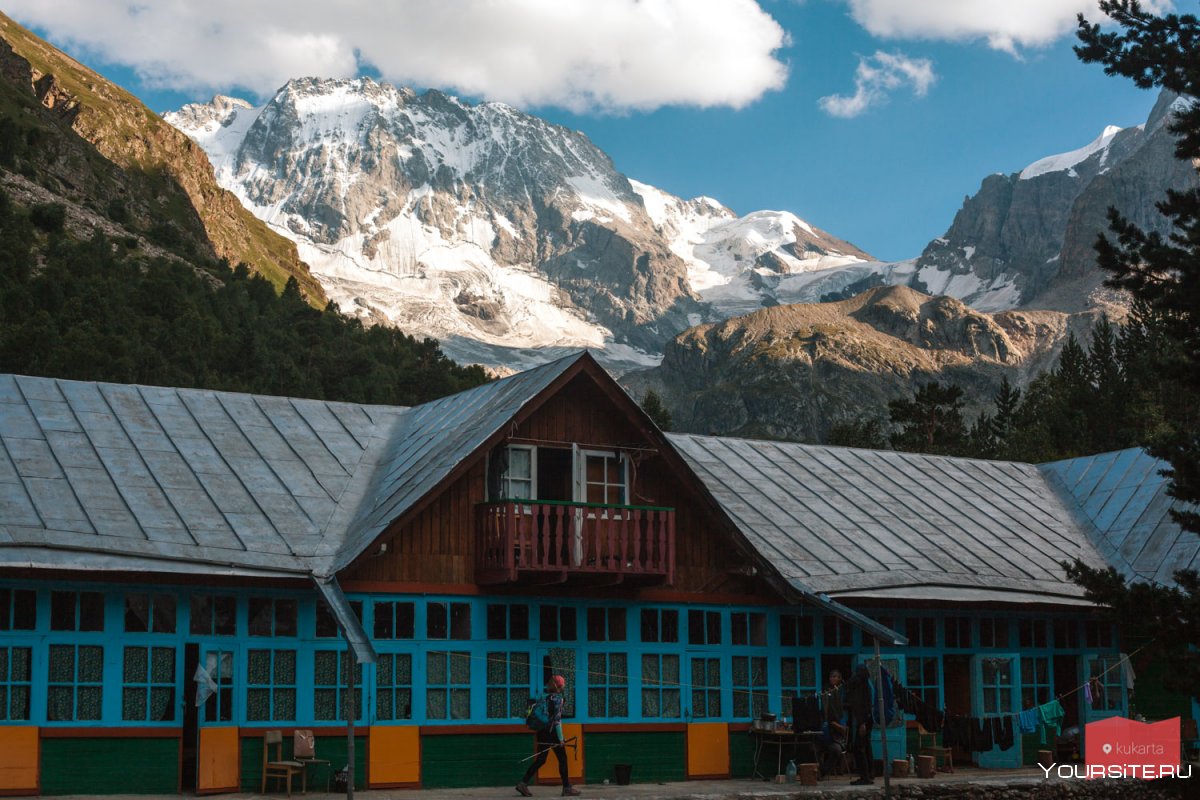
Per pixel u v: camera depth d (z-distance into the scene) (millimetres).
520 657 26391
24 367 84812
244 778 23547
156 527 23984
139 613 23250
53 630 22469
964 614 31469
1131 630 33188
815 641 29797
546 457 27766
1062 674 33062
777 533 30500
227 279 163375
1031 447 84125
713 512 28469
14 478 24016
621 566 26312
